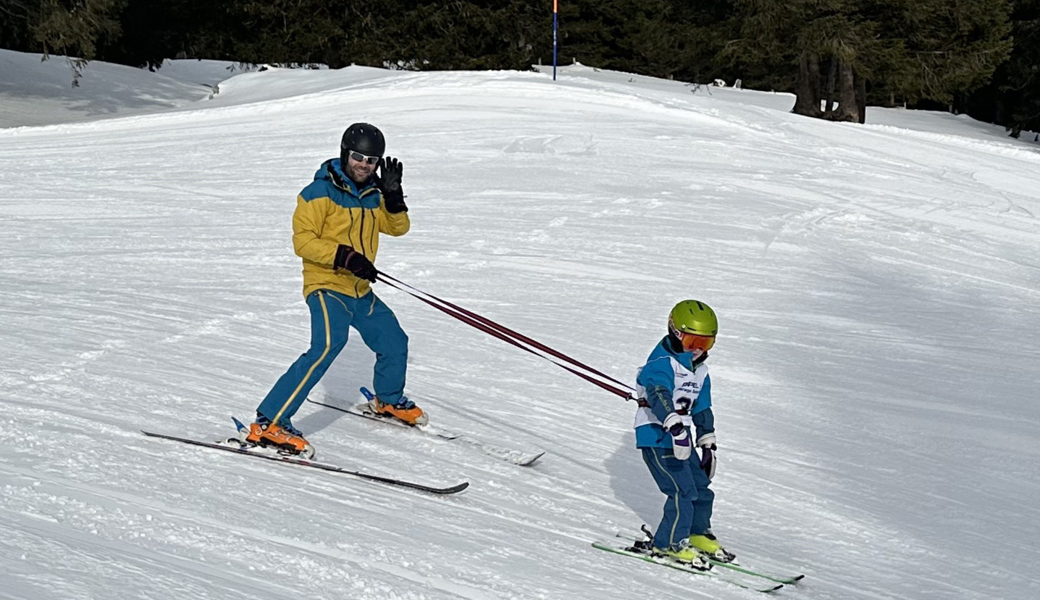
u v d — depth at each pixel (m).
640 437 5.15
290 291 10.64
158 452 5.36
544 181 16.77
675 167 18.11
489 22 42.53
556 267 12.27
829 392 8.66
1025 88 44.84
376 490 5.34
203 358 7.84
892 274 12.86
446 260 12.36
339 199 5.81
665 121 22.05
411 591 3.87
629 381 8.59
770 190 16.94
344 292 5.96
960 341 10.37
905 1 31.59
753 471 6.90
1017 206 17.33
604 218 14.70
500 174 17.16
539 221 14.36
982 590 5.36
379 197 5.97
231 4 42.62
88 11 30.75
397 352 6.53
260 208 15.02
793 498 6.48
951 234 15.06
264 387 7.22
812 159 19.73
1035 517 6.45
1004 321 11.18
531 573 4.43
